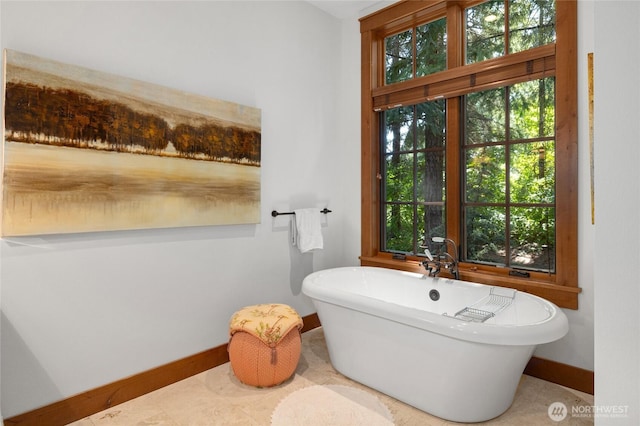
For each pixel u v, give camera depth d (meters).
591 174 2.13
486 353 1.73
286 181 3.01
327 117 3.36
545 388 2.22
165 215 2.21
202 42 2.45
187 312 2.38
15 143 1.70
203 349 2.48
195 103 2.36
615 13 0.74
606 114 0.75
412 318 1.89
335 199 3.45
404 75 3.14
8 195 1.68
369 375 2.21
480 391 1.83
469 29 2.76
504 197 2.60
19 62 1.71
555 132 2.32
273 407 2.03
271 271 2.91
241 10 2.68
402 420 1.91
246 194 2.66
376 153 3.32
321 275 2.76
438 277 2.65
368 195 3.29
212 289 2.52
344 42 3.48
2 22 1.69
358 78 3.37
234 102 2.59
